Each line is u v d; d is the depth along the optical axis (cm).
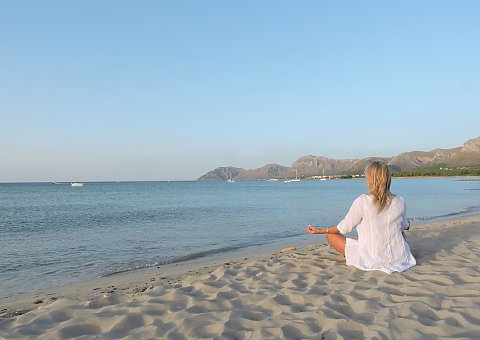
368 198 502
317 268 529
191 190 7862
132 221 1736
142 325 337
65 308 380
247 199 3762
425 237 782
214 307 377
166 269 762
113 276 712
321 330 316
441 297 381
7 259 893
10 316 449
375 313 346
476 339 291
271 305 377
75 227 1529
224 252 955
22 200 4066
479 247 669
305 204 2820
